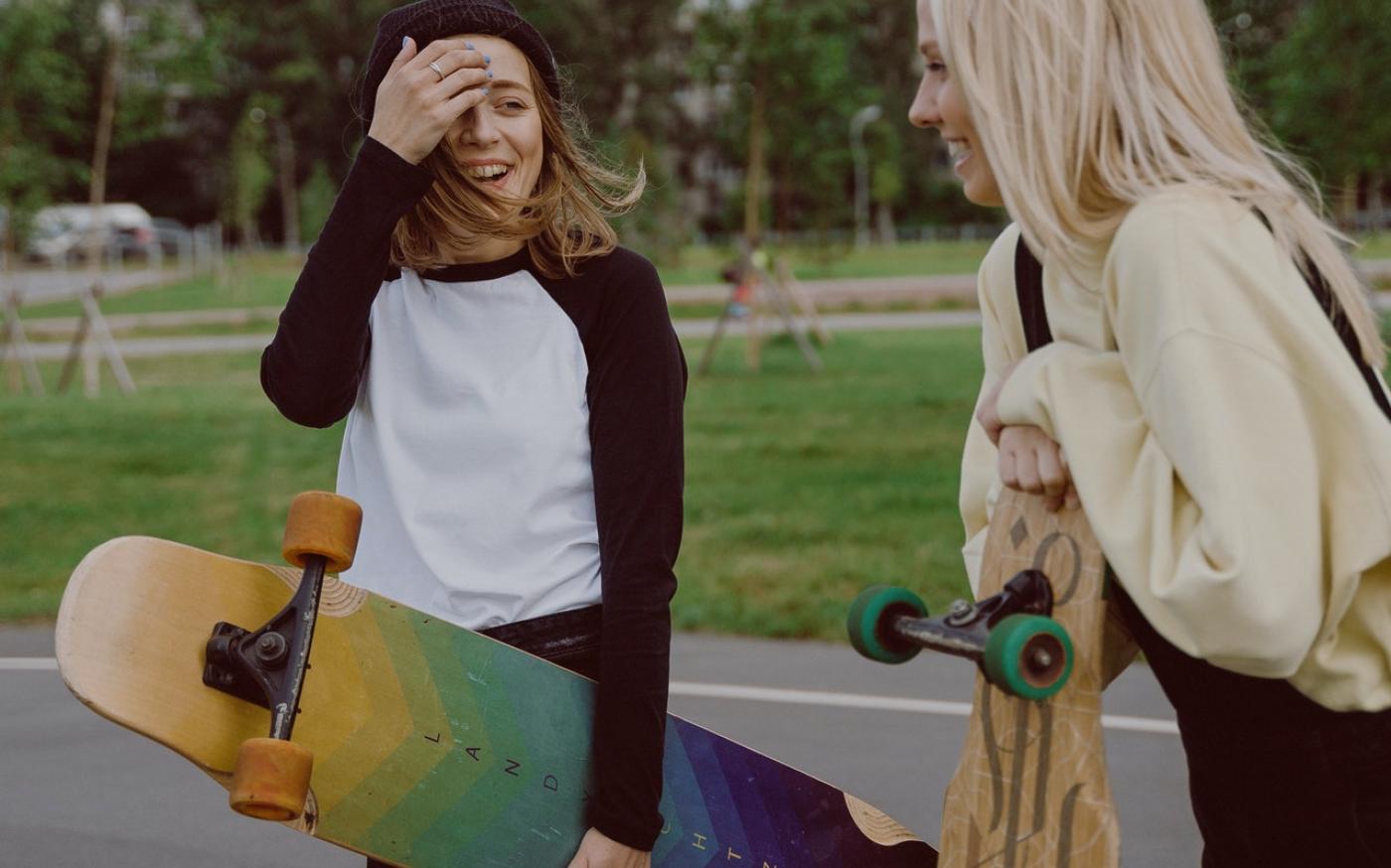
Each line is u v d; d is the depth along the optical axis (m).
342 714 1.92
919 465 10.73
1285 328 1.58
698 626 6.32
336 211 2.00
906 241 67.50
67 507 9.38
